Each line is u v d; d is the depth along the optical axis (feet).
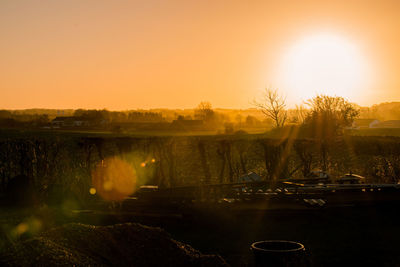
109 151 83.87
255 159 89.86
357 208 54.29
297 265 22.79
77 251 25.46
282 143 90.68
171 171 86.17
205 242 44.14
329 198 56.08
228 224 51.39
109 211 54.90
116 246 27.73
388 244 42.09
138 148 86.02
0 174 70.33
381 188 57.52
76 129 306.35
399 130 279.28
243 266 32.81
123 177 81.76
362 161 88.48
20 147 73.97
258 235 46.42
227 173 87.81
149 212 53.93
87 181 77.00
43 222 49.29
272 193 56.70
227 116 571.28
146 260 27.04
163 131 339.57
